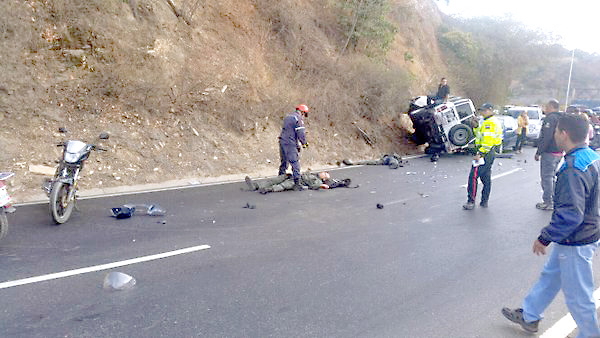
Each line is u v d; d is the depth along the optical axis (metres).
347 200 8.84
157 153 10.67
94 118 10.65
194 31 14.48
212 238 6.15
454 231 6.88
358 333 3.75
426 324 3.95
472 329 3.90
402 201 8.88
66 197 6.57
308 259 5.46
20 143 9.18
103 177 9.27
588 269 3.33
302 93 15.90
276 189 9.43
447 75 28.64
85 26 11.84
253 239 6.17
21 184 8.23
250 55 15.52
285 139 9.80
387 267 5.29
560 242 3.33
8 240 5.70
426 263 5.46
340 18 20.27
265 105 14.21
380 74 18.30
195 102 12.64
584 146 3.31
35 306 4.00
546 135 8.25
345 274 5.02
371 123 17.31
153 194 8.75
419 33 28.69
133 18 12.98
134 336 3.57
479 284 4.88
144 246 5.71
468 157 16.12
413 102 17.77
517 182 11.28
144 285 4.54
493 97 30.58
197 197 8.65
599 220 3.34
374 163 14.03
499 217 7.81
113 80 11.43
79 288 4.40
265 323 3.86
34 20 11.23
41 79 10.63
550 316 4.16
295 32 17.62
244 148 12.48
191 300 4.25
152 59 12.56
